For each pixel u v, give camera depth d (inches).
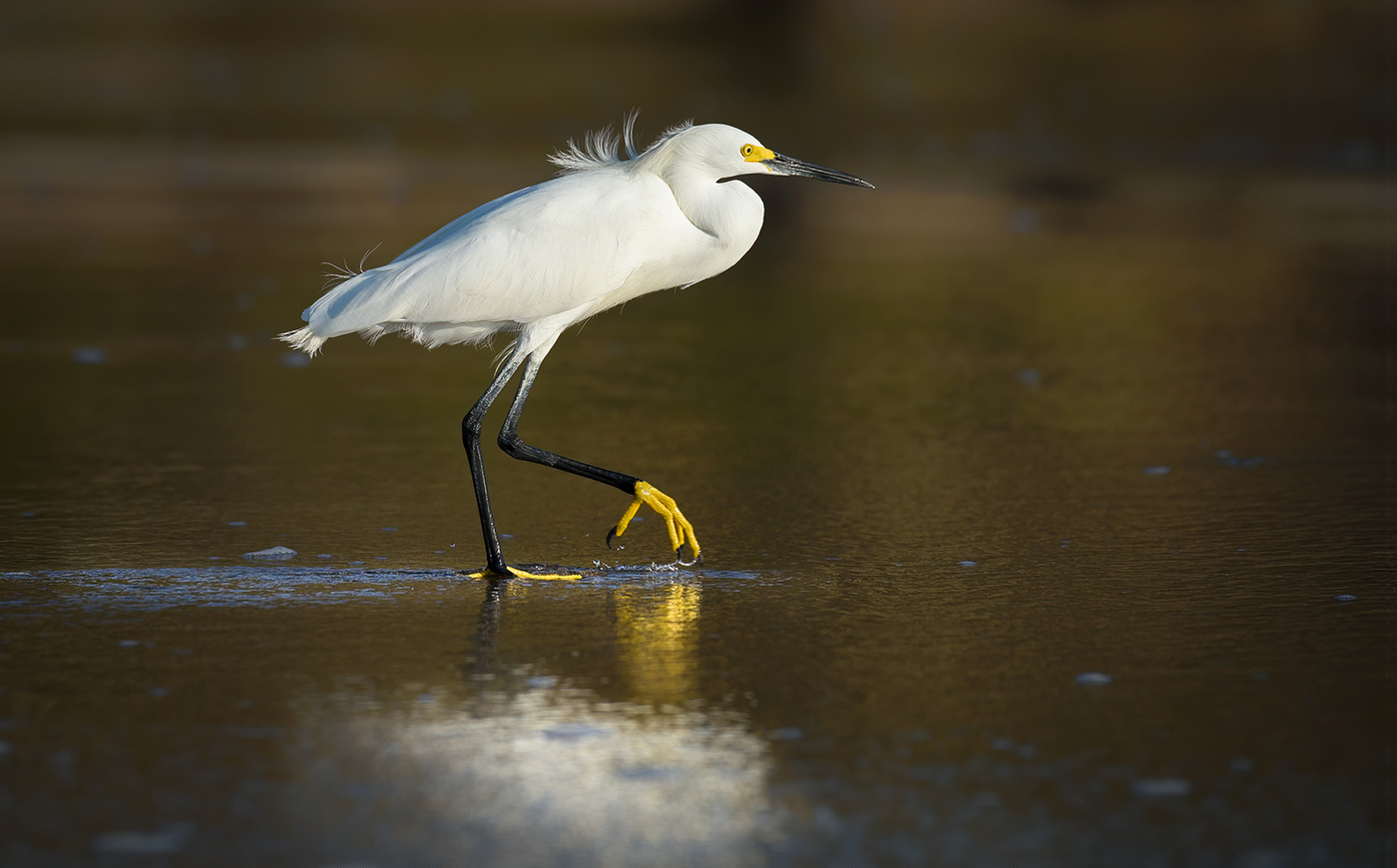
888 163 1338.6
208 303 784.9
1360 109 1615.4
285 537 416.5
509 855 231.8
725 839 237.3
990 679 305.7
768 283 882.8
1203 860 229.9
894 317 782.5
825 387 628.4
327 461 505.7
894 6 2386.8
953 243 1015.6
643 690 299.6
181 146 1385.3
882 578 380.8
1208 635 332.8
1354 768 261.9
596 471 400.5
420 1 2596.0
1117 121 1573.6
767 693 298.0
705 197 413.4
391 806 247.6
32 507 439.8
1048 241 1019.3
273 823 241.1
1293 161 1357.0
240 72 1924.2
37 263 882.8
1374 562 389.4
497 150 1349.7
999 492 468.8
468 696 295.6
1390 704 290.8
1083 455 517.0
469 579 381.1
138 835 236.4
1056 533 422.0
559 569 390.3
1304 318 773.3
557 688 300.7
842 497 464.1
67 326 722.2
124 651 319.3
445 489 474.9
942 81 1829.5
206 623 340.2
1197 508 447.5
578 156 432.1
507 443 404.8
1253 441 534.9
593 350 707.4
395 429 555.5
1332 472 489.1
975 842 236.1
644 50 2117.4
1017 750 269.9
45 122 1510.8
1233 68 1876.2
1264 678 305.0
